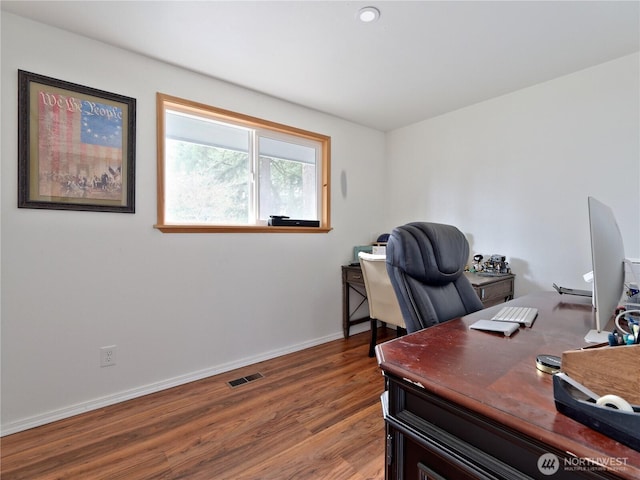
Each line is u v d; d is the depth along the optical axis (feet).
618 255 3.74
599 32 5.79
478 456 2.00
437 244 4.46
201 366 7.45
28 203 5.42
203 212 7.75
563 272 7.52
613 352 1.90
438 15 5.32
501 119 8.53
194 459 4.78
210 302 7.58
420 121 10.46
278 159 9.09
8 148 5.28
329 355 8.84
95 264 6.10
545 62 6.84
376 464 4.69
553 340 3.28
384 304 8.39
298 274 9.25
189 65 6.93
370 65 6.93
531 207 8.02
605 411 1.66
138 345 6.61
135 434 5.35
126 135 6.36
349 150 10.50
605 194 6.89
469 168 9.23
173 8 5.14
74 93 5.81
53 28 5.61
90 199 6.00
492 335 3.42
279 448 5.02
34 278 5.53
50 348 5.68
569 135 7.38
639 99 6.45
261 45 6.18
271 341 8.68
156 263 6.81
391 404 2.52
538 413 1.87
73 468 4.58
